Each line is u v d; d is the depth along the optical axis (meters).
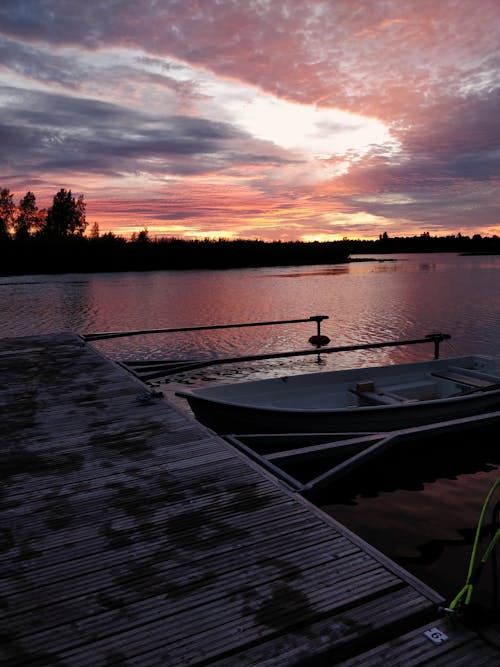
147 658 2.12
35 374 7.51
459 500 5.79
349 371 8.47
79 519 3.33
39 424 5.25
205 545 3.00
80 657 2.14
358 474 6.45
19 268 74.75
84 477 3.97
